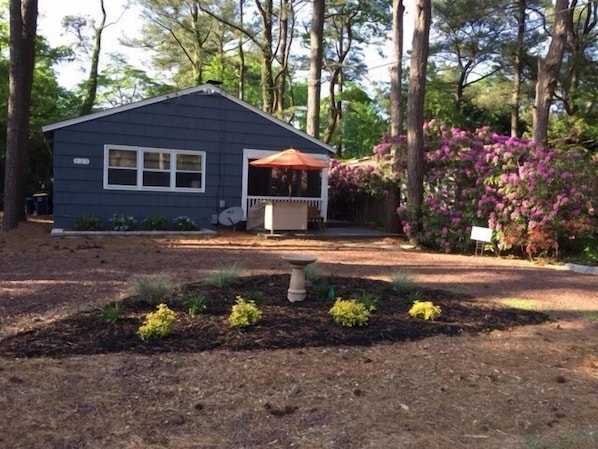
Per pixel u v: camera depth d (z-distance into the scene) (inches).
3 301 234.1
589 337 216.2
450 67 1338.6
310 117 808.9
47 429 120.6
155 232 526.0
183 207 578.6
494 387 156.9
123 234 513.0
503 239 476.7
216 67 1482.5
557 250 471.2
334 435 122.0
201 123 579.8
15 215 543.5
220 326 196.5
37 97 856.9
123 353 170.9
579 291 315.3
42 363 161.0
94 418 127.1
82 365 160.4
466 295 281.4
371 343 192.9
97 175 537.0
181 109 569.0
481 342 203.0
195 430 123.0
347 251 476.4
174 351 174.1
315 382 154.3
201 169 584.4
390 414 135.0
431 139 592.1
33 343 175.8
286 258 232.2
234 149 597.9
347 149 1504.7
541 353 192.5
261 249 456.1
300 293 233.8
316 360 172.9
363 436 122.0
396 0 748.0
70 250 405.1
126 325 194.4
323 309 224.4
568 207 460.8
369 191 684.1
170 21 1353.3
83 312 211.5
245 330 193.9
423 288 283.9
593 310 263.4
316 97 806.5
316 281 266.5
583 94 945.5
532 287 323.3
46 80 901.2
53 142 528.7
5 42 833.5
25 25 552.4
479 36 1240.2
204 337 185.9
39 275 297.3
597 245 484.7
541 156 481.4
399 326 209.9
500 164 499.5
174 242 479.2
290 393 145.7
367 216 730.2
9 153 541.3
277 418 130.3
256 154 609.0
